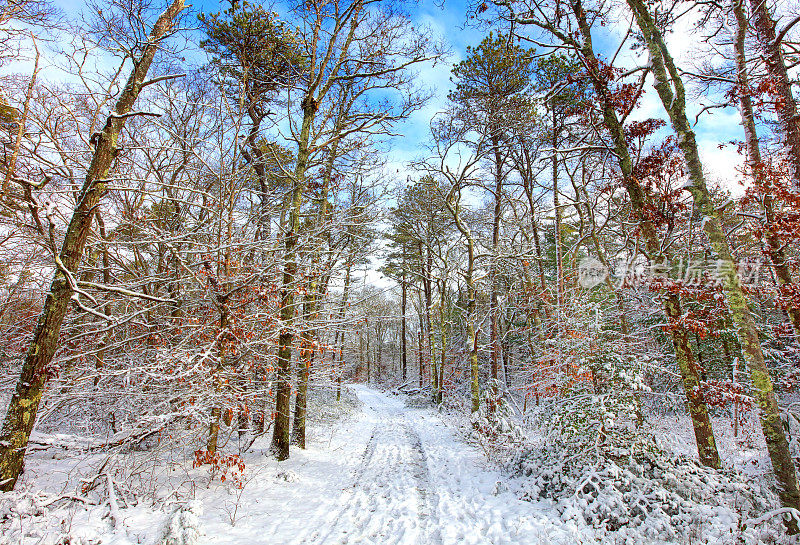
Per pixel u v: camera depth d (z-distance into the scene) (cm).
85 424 764
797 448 607
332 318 916
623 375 607
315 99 946
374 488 683
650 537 450
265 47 886
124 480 546
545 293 1173
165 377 532
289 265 831
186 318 678
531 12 793
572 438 621
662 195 752
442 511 563
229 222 679
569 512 491
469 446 1021
